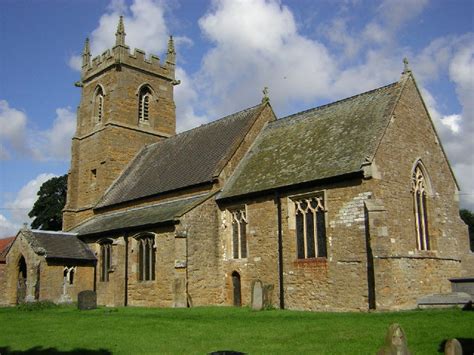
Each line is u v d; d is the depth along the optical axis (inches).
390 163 1088.2
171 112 2121.1
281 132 1438.2
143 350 639.1
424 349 574.2
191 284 1249.4
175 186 1489.9
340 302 1041.5
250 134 1482.5
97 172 1904.5
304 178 1141.7
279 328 780.6
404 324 748.6
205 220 1309.1
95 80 2053.4
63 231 1801.2
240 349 621.6
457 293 1007.0
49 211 2699.3
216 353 468.1
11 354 640.4
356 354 568.4
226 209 1328.7
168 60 2142.0
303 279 1120.2
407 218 1104.8
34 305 1330.0
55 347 681.6
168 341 698.8
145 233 1379.2
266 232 1218.0
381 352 461.1
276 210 1200.2
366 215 1016.2
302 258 1141.7
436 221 1189.1
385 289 960.9
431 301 1005.2
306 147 1272.1
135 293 1393.9
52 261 1504.7
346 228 1051.3
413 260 1074.1
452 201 1283.2
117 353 625.0
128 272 1427.2
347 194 1061.1
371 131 1127.0
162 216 1360.7
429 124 1256.2
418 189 1174.3
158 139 2048.5
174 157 1712.6
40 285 1467.8
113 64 1957.4
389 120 1115.9
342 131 1219.9
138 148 1977.1
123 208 1690.5
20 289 1582.2
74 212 1963.6
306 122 1387.8
